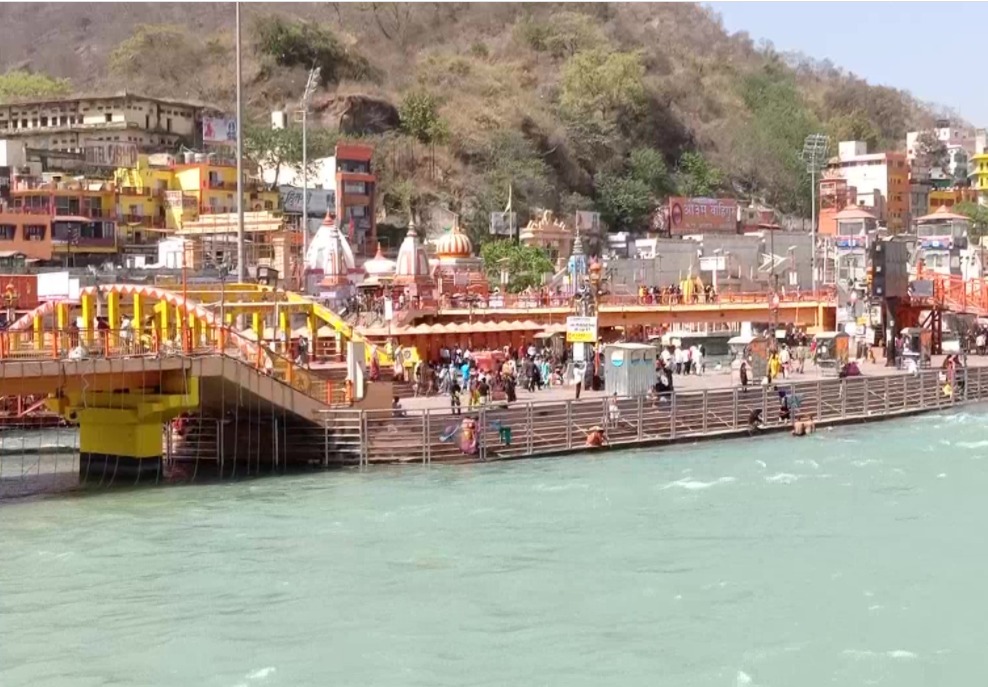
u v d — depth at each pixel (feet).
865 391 221.46
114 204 366.63
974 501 146.00
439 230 479.00
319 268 284.00
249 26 604.08
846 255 412.98
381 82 606.96
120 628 99.86
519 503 145.48
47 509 145.89
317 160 433.07
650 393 195.62
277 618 101.86
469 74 627.05
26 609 105.09
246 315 220.23
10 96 497.87
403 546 125.08
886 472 165.78
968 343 308.81
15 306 241.14
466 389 200.64
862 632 96.94
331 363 205.46
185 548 125.39
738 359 263.90
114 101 437.58
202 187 385.50
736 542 125.80
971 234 611.06
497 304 279.08
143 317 197.16
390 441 172.96
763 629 97.86
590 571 115.03
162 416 165.58
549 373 226.38
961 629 97.45
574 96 631.97
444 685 86.74
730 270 392.06
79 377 155.63
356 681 87.45
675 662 90.68
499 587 110.11
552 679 87.61
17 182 352.49
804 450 184.85
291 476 165.48
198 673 89.56
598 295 260.42
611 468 168.76
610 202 569.64
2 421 202.49
